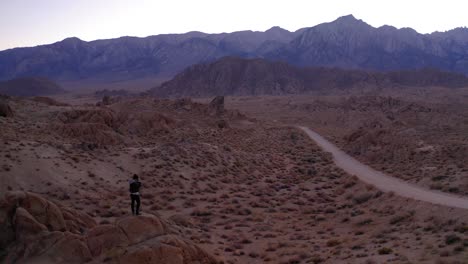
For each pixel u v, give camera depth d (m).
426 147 63.53
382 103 142.50
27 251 19.14
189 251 19.98
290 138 90.31
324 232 32.19
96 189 38.53
